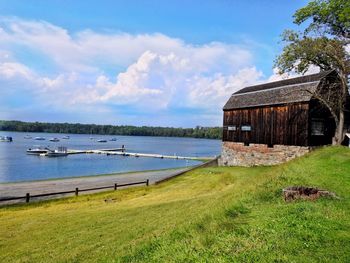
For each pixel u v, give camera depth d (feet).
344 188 45.88
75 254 37.40
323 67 117.60
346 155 78.59
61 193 96.17
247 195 45.60
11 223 61.77
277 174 62.69
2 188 123.13
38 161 254.88
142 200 86.17
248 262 22.85
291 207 35.09
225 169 126.00
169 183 115.24
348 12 102.89
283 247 24.73
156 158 302.25
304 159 82.23
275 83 127.85
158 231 38.47
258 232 28.37
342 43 104.27
